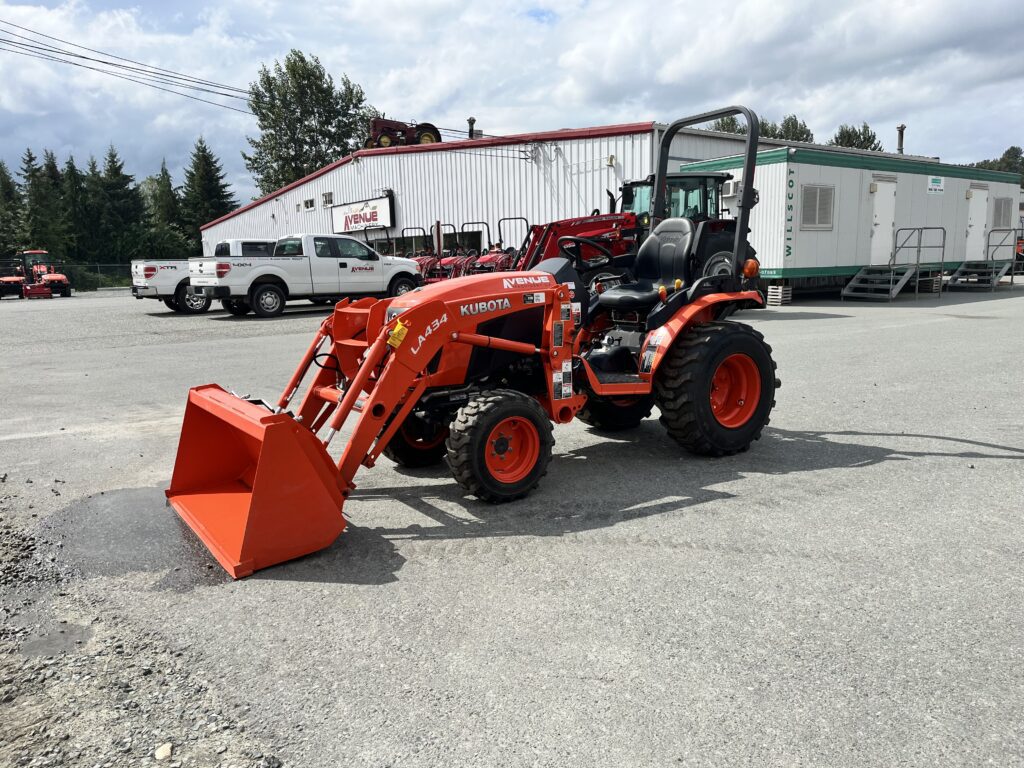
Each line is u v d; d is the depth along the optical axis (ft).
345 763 7.04
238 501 13.69
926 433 18.71
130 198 211.20
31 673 8.78
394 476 16.46
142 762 7.12
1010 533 12.20
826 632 9.18
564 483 15.53
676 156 64.28
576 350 15.81
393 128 100.48
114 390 27.37
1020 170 367.86
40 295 109.40
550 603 10.15
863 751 7.00
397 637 9.36
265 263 55.98
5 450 19.22
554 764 6.93
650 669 8.46
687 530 12.67
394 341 13.17
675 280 17.42
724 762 6.89
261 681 8.48
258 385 27.48
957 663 8.45
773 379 17.43
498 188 77.20
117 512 14.39
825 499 14.06
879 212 60.44
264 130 193.47
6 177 219.82
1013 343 33.37
